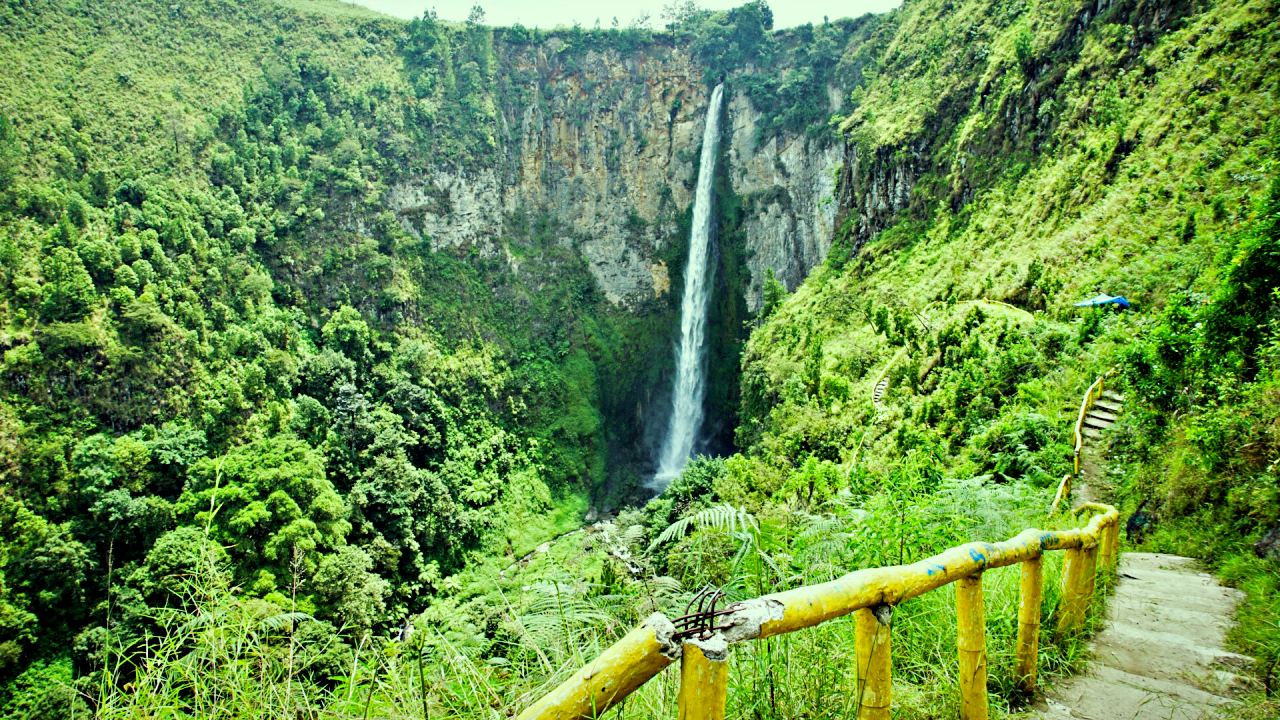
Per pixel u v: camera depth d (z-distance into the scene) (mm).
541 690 3330
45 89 64562
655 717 3238
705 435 86812
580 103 96625
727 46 95625
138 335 52281
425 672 3539
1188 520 10039
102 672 3826
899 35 81875
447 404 72625
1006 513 7625
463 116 91562
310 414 56875
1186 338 14070
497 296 86688
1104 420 18375
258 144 76875
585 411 82125
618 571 4895
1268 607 5898
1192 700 4492
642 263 94312
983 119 59219
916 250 60438
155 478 46312
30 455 43469
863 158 73625
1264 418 9797
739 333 87000
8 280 48719
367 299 74750
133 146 67000
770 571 4957
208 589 4164
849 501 7410
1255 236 12445
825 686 3848
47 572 34688
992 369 26141
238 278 65188
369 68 91688
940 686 4172
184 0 84562
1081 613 5836
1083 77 49281
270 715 3328
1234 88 33812
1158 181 33781
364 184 79688
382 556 48094
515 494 69875
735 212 90500
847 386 40750
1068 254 36438
